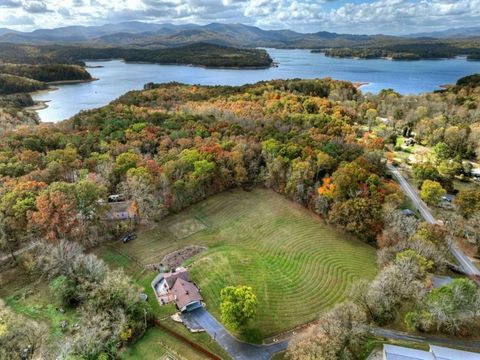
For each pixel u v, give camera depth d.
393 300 47.91
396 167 109.25
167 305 53.81
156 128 111.38
